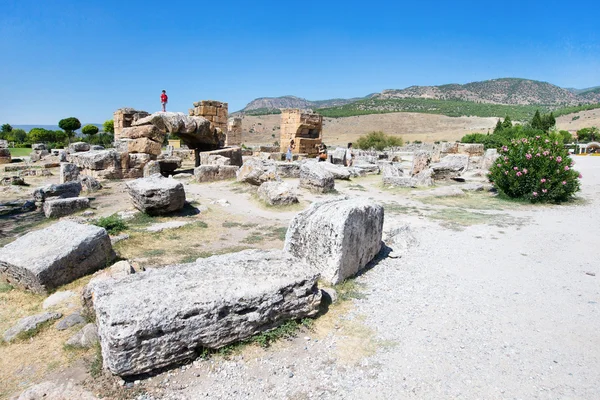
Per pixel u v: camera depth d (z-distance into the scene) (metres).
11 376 4.12
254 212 11.80
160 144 21.00
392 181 16.98
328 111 159.75
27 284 5.96
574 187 13.66
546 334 4.88
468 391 3.84
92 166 18.62
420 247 8.31
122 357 3.75
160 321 3.92
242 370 4.13
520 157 13.98
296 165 19.50
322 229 6.25
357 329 4.97
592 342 4.70
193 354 4.22
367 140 57.75
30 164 27.06
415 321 5.18
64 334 4.84
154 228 9.38
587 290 6.20
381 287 6.25
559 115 124.38
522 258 7.70
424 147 54.91
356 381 3.99
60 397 3.71
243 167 16.80
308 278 5.09
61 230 6.90
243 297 4.46
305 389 3.88
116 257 7.25
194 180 17.80
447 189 14.90
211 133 22.98
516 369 4.18
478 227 10.08
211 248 8.25
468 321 5.20
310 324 5.03
